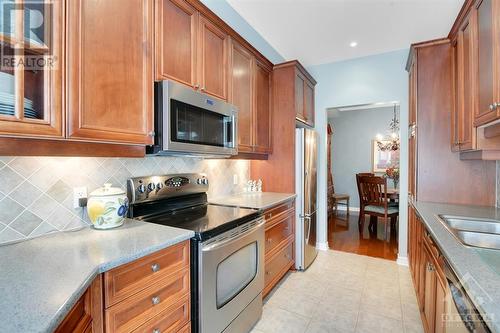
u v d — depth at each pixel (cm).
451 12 233
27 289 75
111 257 99
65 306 67
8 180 114
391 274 277
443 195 238
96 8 114
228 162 270
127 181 161
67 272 86
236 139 204
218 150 184
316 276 273
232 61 214
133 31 130
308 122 333
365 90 332
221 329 152
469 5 172
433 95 239
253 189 291
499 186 214
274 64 298
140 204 167
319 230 355
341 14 240
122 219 142
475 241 150
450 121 232
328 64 353
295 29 267
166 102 142
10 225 114
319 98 359
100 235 126
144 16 136
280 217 246
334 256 330
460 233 152
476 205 225
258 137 260
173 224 152
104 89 117
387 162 593
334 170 655
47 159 126
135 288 107
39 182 124
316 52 321
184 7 164
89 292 91
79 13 107
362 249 356
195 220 162
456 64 214
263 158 281
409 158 297
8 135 87
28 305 67
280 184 291
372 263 307
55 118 99
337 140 650
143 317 110
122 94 125
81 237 122
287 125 287
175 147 147
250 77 244
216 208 203
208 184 222
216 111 182
